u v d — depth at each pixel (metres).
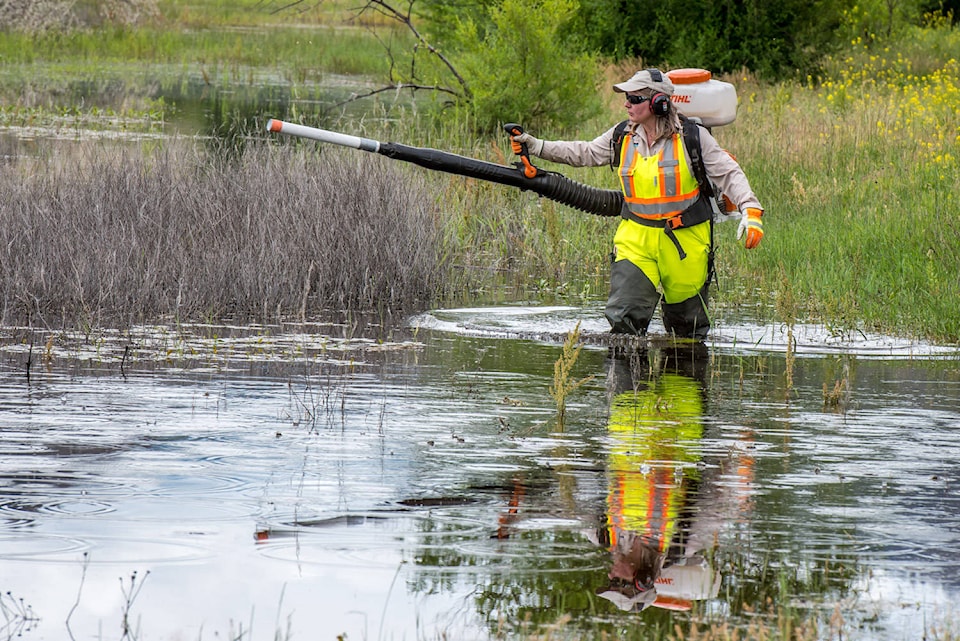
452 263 23.02
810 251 24.06
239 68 73.69
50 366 14.97
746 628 7.72
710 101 17.41
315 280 20.70
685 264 17.66
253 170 23.44
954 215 24.89
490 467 11.04
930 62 63.88
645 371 15.77
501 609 7.96
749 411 13.59
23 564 8.55
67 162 26.02
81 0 85.81
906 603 8.10
